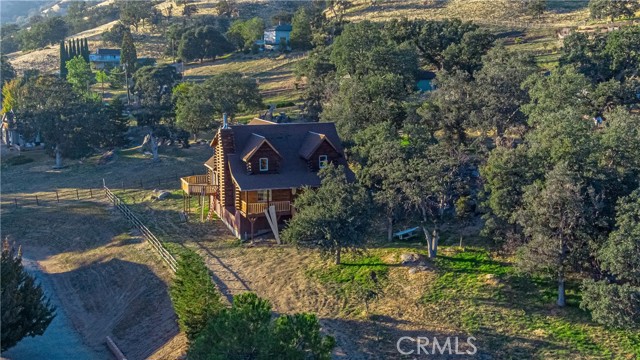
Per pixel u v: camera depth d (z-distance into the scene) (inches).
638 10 5147.6
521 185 1636.3
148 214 2623.0
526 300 1615.4
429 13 6540.4
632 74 2765.7
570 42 3065.9
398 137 2122.3
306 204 1884.8
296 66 4458.7
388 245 1985.7
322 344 1226.6
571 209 1487.5
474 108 2361.0
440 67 3855.8
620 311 1400.1
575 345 1429.6
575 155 1584.6
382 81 2551.7
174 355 1540.4
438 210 2060.8
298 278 1856.5
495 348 1449.3
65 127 3732.8
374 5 7268.7
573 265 1565.0
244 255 2071.9
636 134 1660.9
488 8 6215.6
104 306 1971.0
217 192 2411.4
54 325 1898.4
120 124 3909.9
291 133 2342.5
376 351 1477.6
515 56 2655.0
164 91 4810.5
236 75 3890.3
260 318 1218.6
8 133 4724.4
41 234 2655.0
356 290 1749.5
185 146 3673.7
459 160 1876.2
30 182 3526.1
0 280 1525.6
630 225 1439.5
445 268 1790.1
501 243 1763.0
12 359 1665.8
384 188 1847.9
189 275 1473.9
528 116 2267.5
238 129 2321.6
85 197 3075.8
